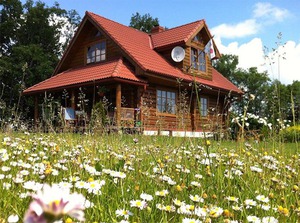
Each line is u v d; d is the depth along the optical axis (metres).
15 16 32.28
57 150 3.29
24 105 27.17
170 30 19.00
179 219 1.70
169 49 17.41
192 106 17.45
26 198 1.76
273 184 2.50
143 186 2.40
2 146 3.70
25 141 4.48
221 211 1.74
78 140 5.40
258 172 2.84
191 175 2.82
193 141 4.57
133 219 1.71
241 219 1.87
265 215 1.96
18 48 28.28
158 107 15.93
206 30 18.31
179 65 17.17
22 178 2.13
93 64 17.19
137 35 18.64
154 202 2.01
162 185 2.26
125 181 2.48
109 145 4.84
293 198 2.39
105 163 3.30
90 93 16.53
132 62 14.91
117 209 1.78
